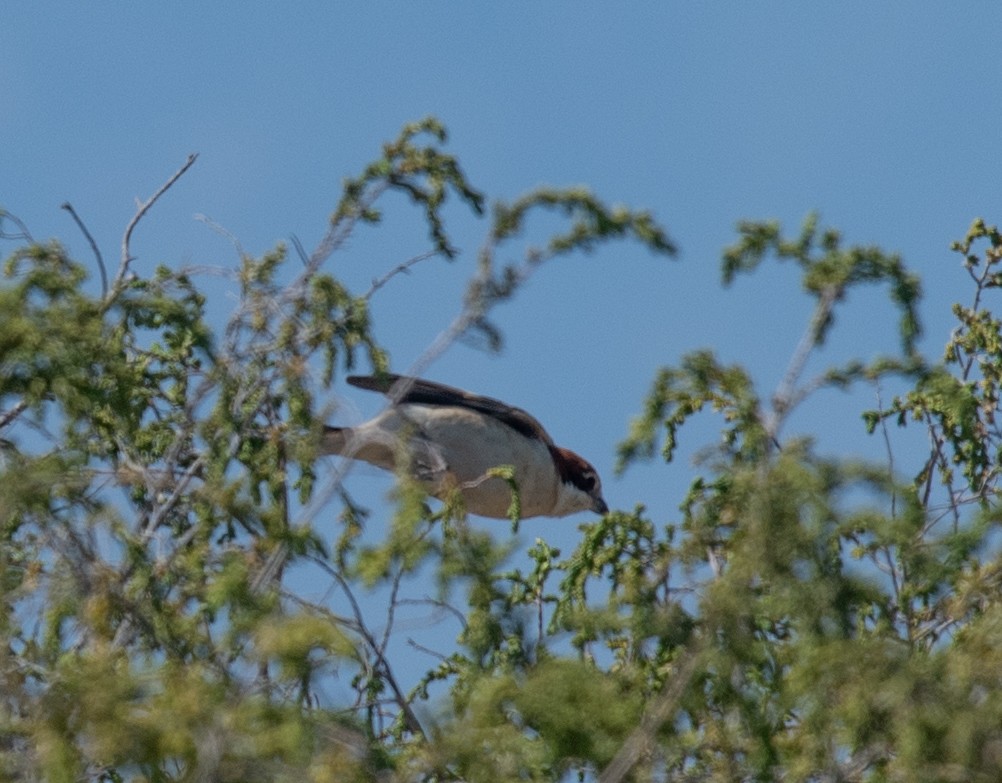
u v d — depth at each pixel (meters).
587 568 12.48
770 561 10.58
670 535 12.41
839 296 11.56
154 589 10.98
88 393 11.67
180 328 13.13
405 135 13.21
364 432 12.34
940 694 10.23
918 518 11.02
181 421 13.03
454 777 10.79
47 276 11.98
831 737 10.41
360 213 13.03
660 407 11.98
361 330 12.75
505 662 11.52
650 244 12.08
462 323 11.86
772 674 10.77
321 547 11.45
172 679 9.77
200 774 9.52
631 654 11.36
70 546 10.91
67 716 9.70
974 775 10.09
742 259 11.89
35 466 10.88
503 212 12.11
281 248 13.07
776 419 11.12
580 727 10.48
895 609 11.29
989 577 11.20
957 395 11.74
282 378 12.55
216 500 11.49
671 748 10.71
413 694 12.40
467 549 11.77
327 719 10.23
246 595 10.66
